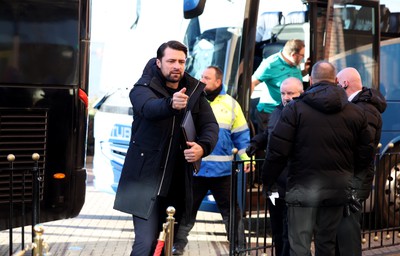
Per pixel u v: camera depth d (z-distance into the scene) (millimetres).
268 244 13961
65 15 12328
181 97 8398
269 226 15422
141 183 9016
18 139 12133
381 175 16172
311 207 10094
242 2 15453
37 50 12203
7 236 15109
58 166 12391
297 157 10094
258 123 16203
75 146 12484
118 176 16391
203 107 9516
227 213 13523
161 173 9000
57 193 12398
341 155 10086
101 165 16797
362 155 10344
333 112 10070
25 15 12141
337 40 16234
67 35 12352
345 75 11797
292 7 16453
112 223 17172
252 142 12000
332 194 10055
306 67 16562
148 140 9055
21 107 12133
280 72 16250
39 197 11727
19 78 12125
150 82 9125
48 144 12320
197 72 15812
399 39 17031
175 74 9031
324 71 10242
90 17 12523
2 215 12086
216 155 13367
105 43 17109
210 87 13547
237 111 13633
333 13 16219
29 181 12195
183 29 16078
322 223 10250
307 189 10031
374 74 16594
